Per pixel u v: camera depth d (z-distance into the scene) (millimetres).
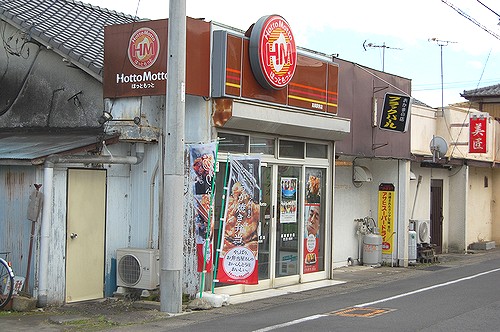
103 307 11688
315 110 14594
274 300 12672
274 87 13062
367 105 17609
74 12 15781
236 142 13000
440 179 23531
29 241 11609
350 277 16375
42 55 13641
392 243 19125
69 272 11859
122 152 12602
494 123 26188
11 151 11641
